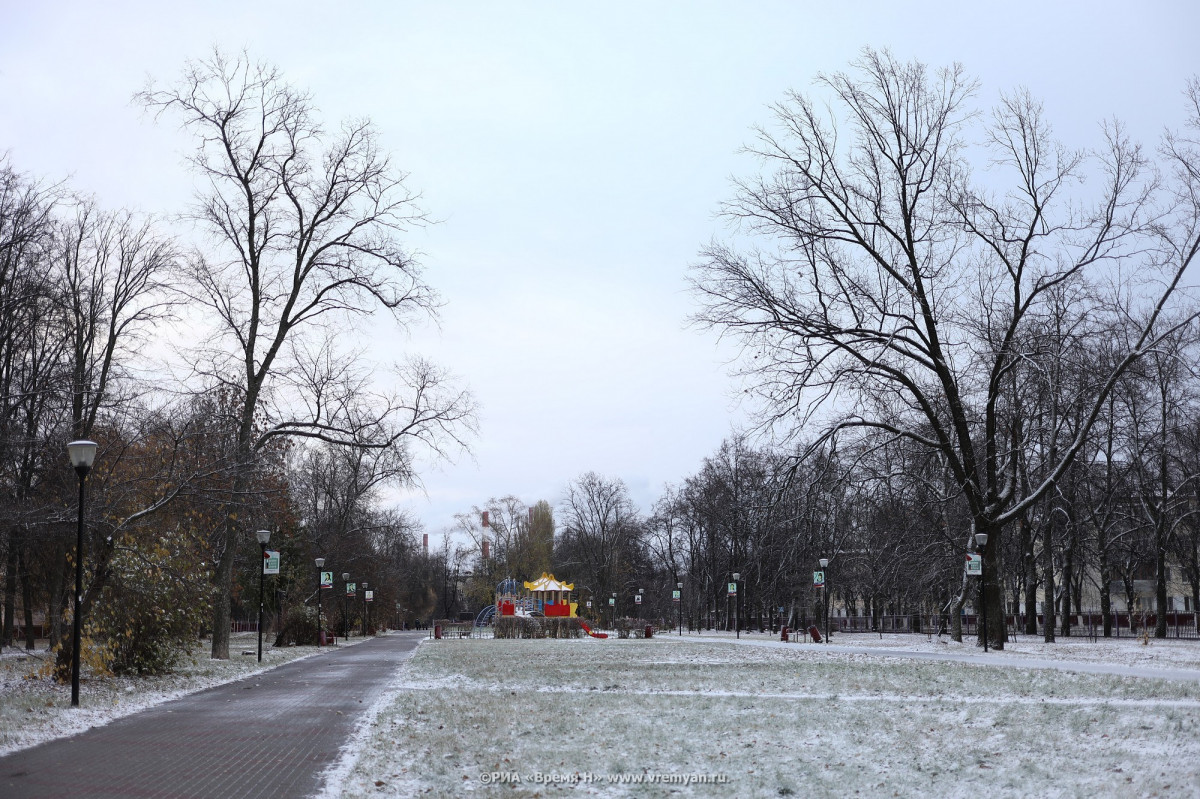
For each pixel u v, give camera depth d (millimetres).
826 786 10758
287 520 47719
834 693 20422
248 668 29844
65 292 33750
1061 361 34281
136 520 25156
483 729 14992
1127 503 55938
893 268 34438
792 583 64750
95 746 13836
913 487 40344
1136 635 59562
